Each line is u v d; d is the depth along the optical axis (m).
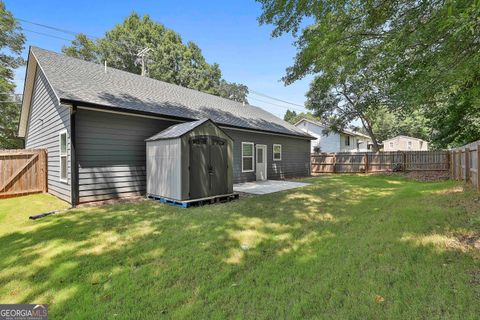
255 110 15.63
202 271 2.78
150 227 4.41
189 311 2.06
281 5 4.93
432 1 3.68
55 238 3.89
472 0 2.68
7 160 7.66
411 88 4.44
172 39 29.23
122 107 6.84
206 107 11.10
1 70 17.92
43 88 8.88
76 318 2.03
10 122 19.59
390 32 4.48
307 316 1.95
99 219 4.96
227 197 6.96
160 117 7.86
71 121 6.27
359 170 17.78
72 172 6.26
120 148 7.21
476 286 2.18
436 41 3.86
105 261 3.06
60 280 2.63
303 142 15.93
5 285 2.56
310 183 10.84
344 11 4.61
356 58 5.22
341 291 2.26
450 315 1.86
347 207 5.79
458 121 10.98
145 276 2.69
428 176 12.73
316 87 9.62
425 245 3.12
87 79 8.01
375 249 3.14
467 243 3.07
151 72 26.92
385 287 2.28
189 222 4.69
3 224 4.72
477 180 6.11
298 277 2.57
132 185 7.45
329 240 3.60
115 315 2.05
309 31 5.46
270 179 12.92
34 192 8.23
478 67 3.43
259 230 4.17
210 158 6.76
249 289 2.37
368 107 18.03
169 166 6.49
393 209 5.07
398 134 38.66
